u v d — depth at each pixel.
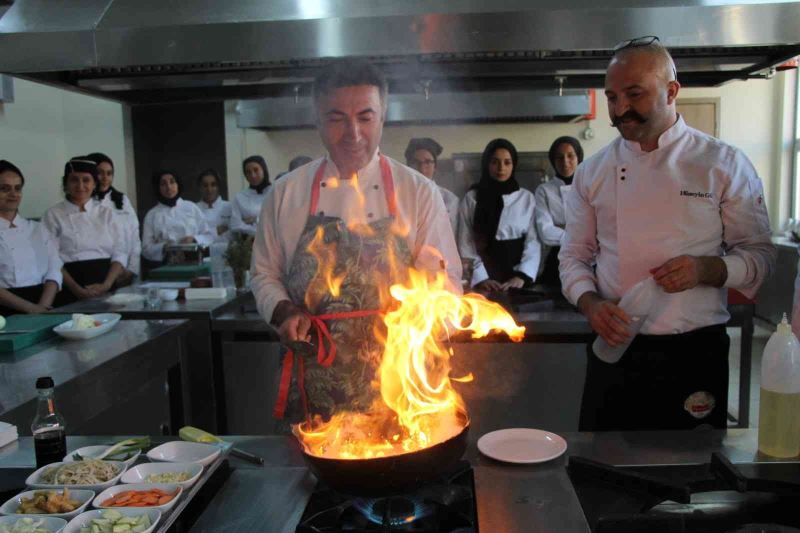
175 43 1.83
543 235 3.95
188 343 2.91
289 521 1.01
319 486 1.11
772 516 1.03
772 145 6.16
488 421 2.90
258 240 1.73
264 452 1.29
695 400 1.71
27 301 3.42
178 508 1.01
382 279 1.59
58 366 1.96
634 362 1.73
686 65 2.25
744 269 1.61
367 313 1.58
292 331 1.47
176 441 1.29
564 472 1.17
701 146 1.67
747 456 1.21
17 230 3.60
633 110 1.59
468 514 1.00
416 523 0.99
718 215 1.68
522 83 3.03
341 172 1.64
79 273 4.18
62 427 1.29
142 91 2.86
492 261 3.87
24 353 2.12
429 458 0.93
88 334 2.30
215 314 2.95
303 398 1.62
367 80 1.50
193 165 6.66
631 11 1.73
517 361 2.86
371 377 1.59
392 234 1.61
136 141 6.55
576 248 1.91
